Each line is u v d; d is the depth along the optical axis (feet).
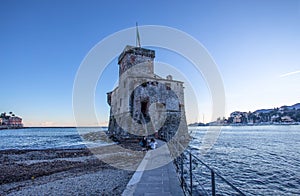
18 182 39.52
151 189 23.95
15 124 617.21
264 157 97.91
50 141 193.16
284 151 119.96
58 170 50.08
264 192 48.60
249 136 256.93
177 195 21.88
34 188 33.50
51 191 31.14
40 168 53.31
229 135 280.51
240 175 63.67
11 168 53.62
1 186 36.42
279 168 73.97
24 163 61.16
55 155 79.15
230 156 99.60
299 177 61.82
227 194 44.16
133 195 21.88
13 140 214.28
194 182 49.96
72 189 31.68
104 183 34.37
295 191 49.52
